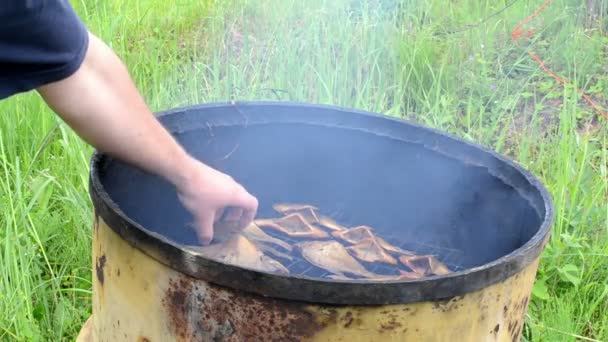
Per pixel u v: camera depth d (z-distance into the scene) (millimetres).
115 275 1519
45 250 2566
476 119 3533
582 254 2580
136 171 1831
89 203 2678
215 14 4363
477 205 1971
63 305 2303
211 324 1377
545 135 3496
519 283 1505
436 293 1339
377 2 4328
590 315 2479
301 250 2055
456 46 3961
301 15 4238
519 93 3562
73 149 2779
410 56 3754
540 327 2367
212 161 2025
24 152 2885
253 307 1330
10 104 2979
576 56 3969
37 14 1171
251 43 4066
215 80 3314
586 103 3736
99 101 1318
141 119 1392
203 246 1685
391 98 3615
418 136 2029
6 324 2199
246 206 1637
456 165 1979
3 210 2521
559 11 4301
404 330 1351
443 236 2100
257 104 2016
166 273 1392
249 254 1701
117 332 1576
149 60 3602
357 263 2043
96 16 3707
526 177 1812
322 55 3588
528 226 1765
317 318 1315
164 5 4320
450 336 1401
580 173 2844
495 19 4273
